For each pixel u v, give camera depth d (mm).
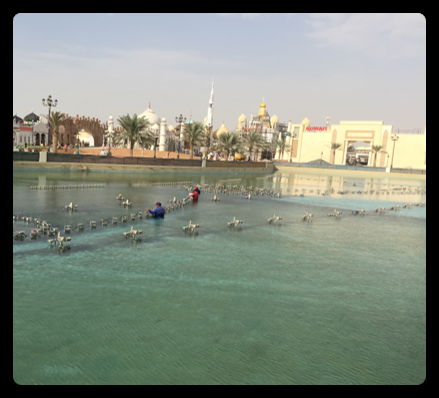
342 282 13094
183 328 8953
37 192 28469
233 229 20750
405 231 23516
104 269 12672
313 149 113938
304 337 8922
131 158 53156
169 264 13664
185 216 23797
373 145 102875
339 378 7309
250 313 10039
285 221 24656
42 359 7359
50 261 13125
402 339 9070
